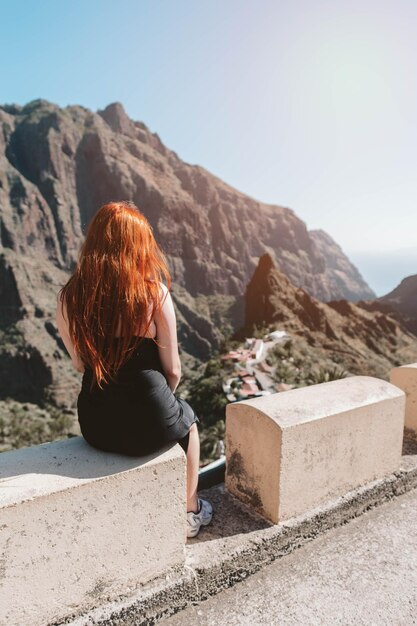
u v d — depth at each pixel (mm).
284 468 2279
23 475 1680
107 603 1811
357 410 2568
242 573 2154
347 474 2600
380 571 2236
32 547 1600
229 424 2551
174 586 1938
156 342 1889
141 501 1833
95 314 1790
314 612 1985
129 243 1817
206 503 2367
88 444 1945
